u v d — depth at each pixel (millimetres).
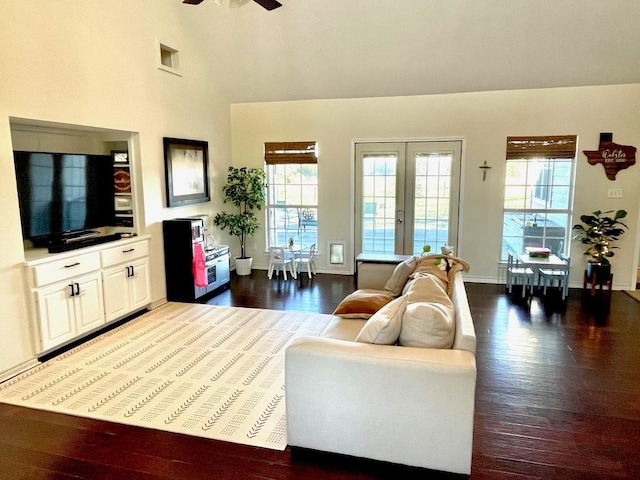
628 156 5180
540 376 3135
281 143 6293
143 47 4391
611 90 5129
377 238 6254
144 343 3777
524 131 5461
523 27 4320
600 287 5387
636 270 5371
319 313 4578
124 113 4180
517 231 5742
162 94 4738
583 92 5211
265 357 3484
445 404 2010
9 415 2682
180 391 2949
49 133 3998
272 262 6102
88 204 4250
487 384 3020
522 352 3551
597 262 5277
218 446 2365
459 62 4914
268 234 6648
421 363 2020
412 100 5762
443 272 3352
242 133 6410
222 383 3059
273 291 5449
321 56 5113
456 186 5828
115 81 4043
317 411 2207
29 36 3186
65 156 3943
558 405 2746
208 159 5691
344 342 2234
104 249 3977
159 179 4770
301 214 6473
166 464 2227
